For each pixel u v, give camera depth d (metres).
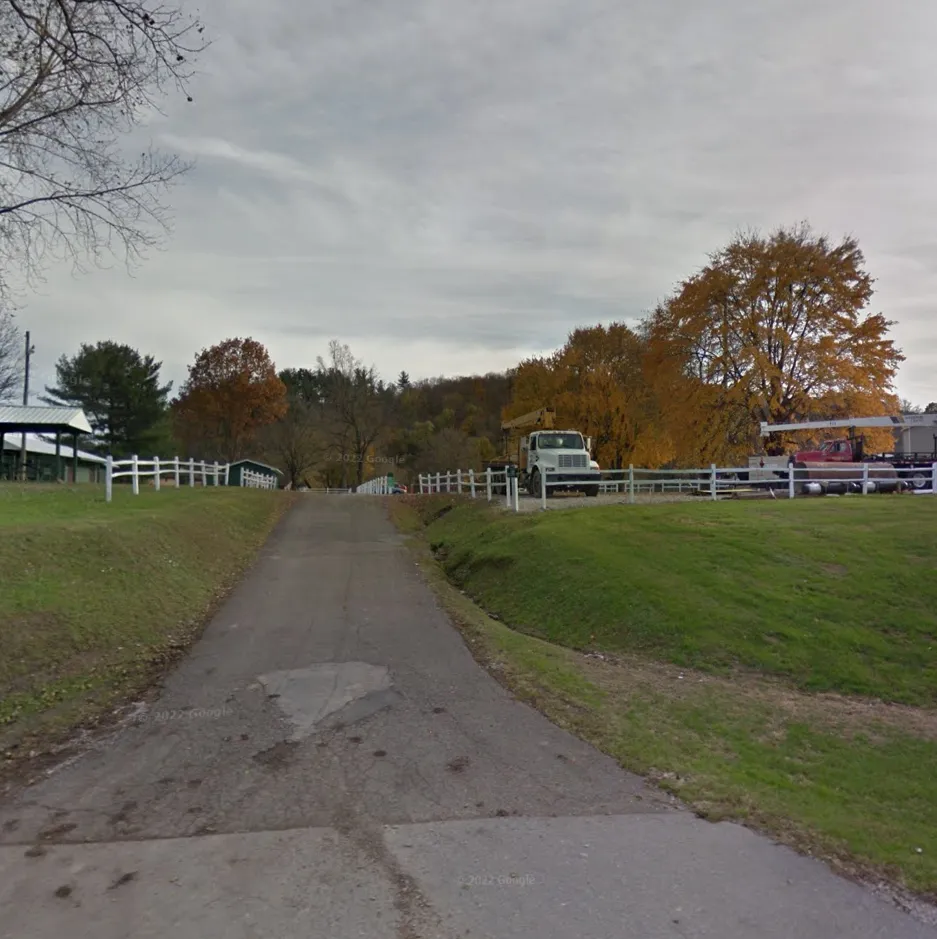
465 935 3.70
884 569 13.05
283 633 10.55
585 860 4.48
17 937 3.67
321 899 4.02
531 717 7.26
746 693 9.09
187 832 4.85
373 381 70.31
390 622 11.23
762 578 12.88
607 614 11.84
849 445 27.70
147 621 10.62
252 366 69.25
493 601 13.96
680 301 36.31
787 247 33.50
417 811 5.18
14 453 38.09
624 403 41.84
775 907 4.02
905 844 5.11
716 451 35.16
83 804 5.30
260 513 23.52
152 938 3.67
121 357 59.69
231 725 7.00
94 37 8.30
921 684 9.66
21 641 8.88
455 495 31.05
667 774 5.96
